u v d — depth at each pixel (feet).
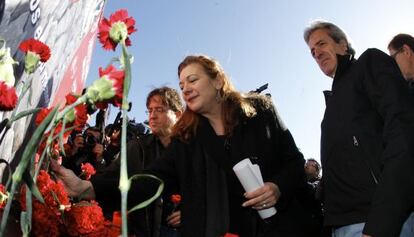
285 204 5.99
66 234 4.42
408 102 5.26
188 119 6.50
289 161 6.46
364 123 5.67
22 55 6.39
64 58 9.41
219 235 5.74
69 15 8.79
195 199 6.01
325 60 6.88
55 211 4.23
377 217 4.70
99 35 2.58
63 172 4.77
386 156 4.97
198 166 6.19
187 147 6.38
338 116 5.95
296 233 6.01
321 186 6.71
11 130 6.29
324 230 6.44
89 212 4.37
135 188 5.89
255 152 6.14
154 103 8.82
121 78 2.39
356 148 5.61
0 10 5.49
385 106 5.35
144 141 8.88
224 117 6.30
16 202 3.98
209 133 6.31
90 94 2.39
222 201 5.91
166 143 8.85
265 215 5.80
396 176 4.76
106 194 5.36
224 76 6.51
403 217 4.70
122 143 2.25
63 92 10.00
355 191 5.55
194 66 6.41
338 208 5.74
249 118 6.38
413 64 7.46
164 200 8.87
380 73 5.61
